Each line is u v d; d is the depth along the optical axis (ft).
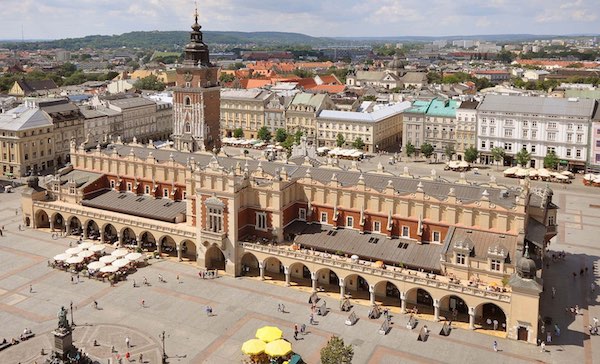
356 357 314.76
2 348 319.06
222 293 392.68
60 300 379.76
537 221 405.59
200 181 421.18
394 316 364.58
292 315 363.15
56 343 296.51
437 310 355.56
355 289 400.67
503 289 343.05
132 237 487.20
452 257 362.74
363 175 427.33
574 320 354.74
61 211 496.64
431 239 391.45
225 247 418.51
